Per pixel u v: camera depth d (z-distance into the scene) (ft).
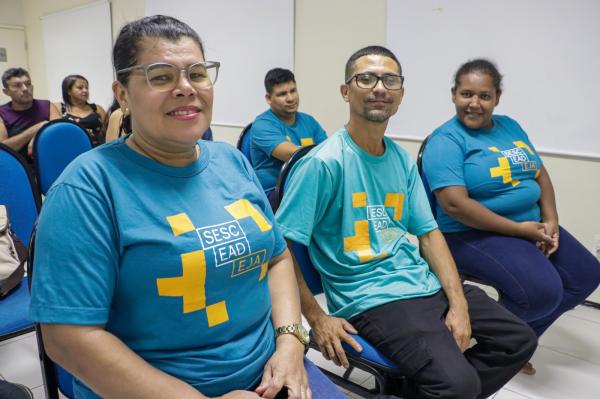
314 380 3.56
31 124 11.82
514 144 6.48
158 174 3.03
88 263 2.67
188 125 2.98
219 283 3.05
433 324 4.15
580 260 6.24
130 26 2.95
